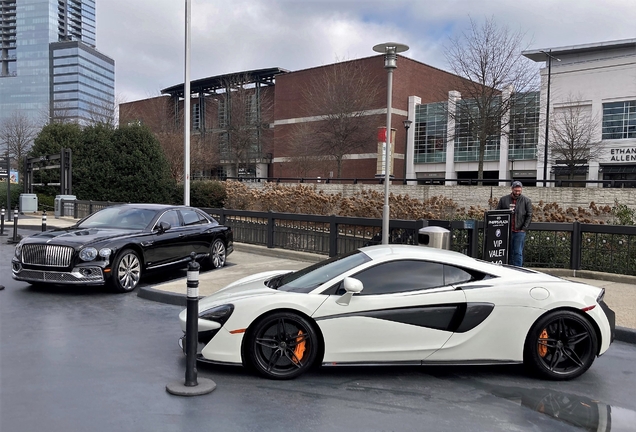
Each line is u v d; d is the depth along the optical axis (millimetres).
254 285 5590
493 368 5367
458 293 5000
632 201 20000
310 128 48688
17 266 8500
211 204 24547
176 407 4129
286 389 4621
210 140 48562
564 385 4902
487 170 45469
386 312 4891
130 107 56906
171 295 8117
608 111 39562
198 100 66188
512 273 5293
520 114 33062
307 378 4938
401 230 10078
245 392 4508
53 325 6621
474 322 4949
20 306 7680
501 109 31344
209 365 5191
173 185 27516
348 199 19703
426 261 5191
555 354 5012
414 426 3902
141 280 10273
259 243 14273
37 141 31203
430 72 52125
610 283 9523
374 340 4883
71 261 8258
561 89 41250
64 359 5258
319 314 4859
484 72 30281
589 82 40125
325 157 46062
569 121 36594
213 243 11305
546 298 5020
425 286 5062
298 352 4895
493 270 5266
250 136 53031
